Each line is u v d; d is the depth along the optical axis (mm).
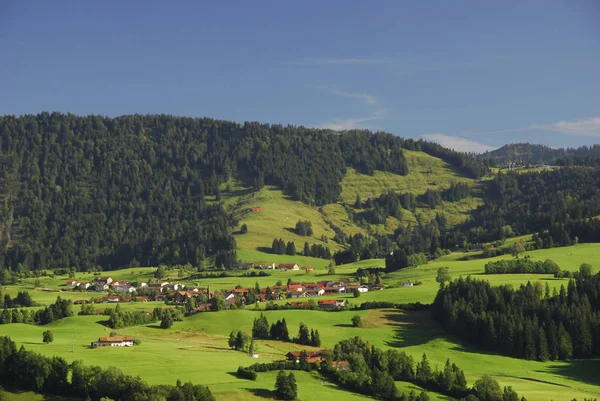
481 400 176625
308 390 174750
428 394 182125
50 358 184375
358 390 179875
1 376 166875
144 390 154250
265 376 180875
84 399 161375
